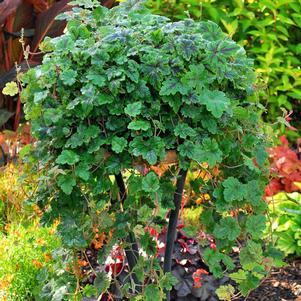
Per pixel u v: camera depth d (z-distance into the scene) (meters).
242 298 3.91
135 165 3.03
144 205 2.92
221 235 3.08
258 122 3.29
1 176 4.97
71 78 2.91
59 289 3.12
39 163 3.14
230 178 3.01
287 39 6.05
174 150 3.02
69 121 2.98
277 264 3.45
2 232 4.39
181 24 3.04
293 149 6.18
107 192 3.19
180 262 3.79
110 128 2.91
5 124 6.44
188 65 2.98
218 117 2.90
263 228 3.14
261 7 6.06
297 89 6.12
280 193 4.73
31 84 3.13
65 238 3.01
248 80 3.22
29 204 3.20
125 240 3.11
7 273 3.63
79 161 2.99
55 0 6.45
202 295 3.71
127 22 3.07
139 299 3.12
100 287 3.11
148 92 2.90
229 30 5.73
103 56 2.90
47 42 3.25
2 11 5.77
